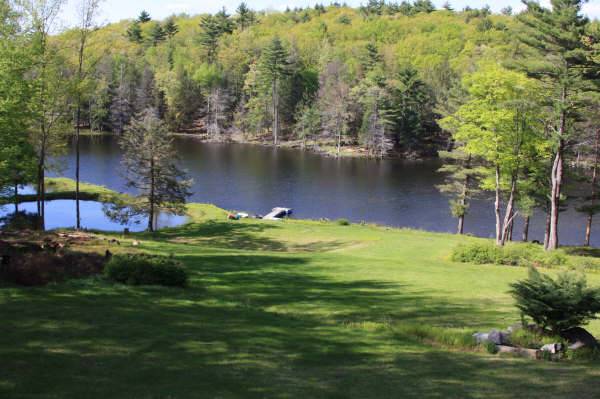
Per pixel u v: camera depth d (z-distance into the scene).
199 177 73.44
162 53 152.75
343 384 9.48
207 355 10.68
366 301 18.41
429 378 10.06
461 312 17.14
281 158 93.25
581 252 39.31
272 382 9.36
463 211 48.59
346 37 173.75
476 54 125.69
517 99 32.97
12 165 31.67
